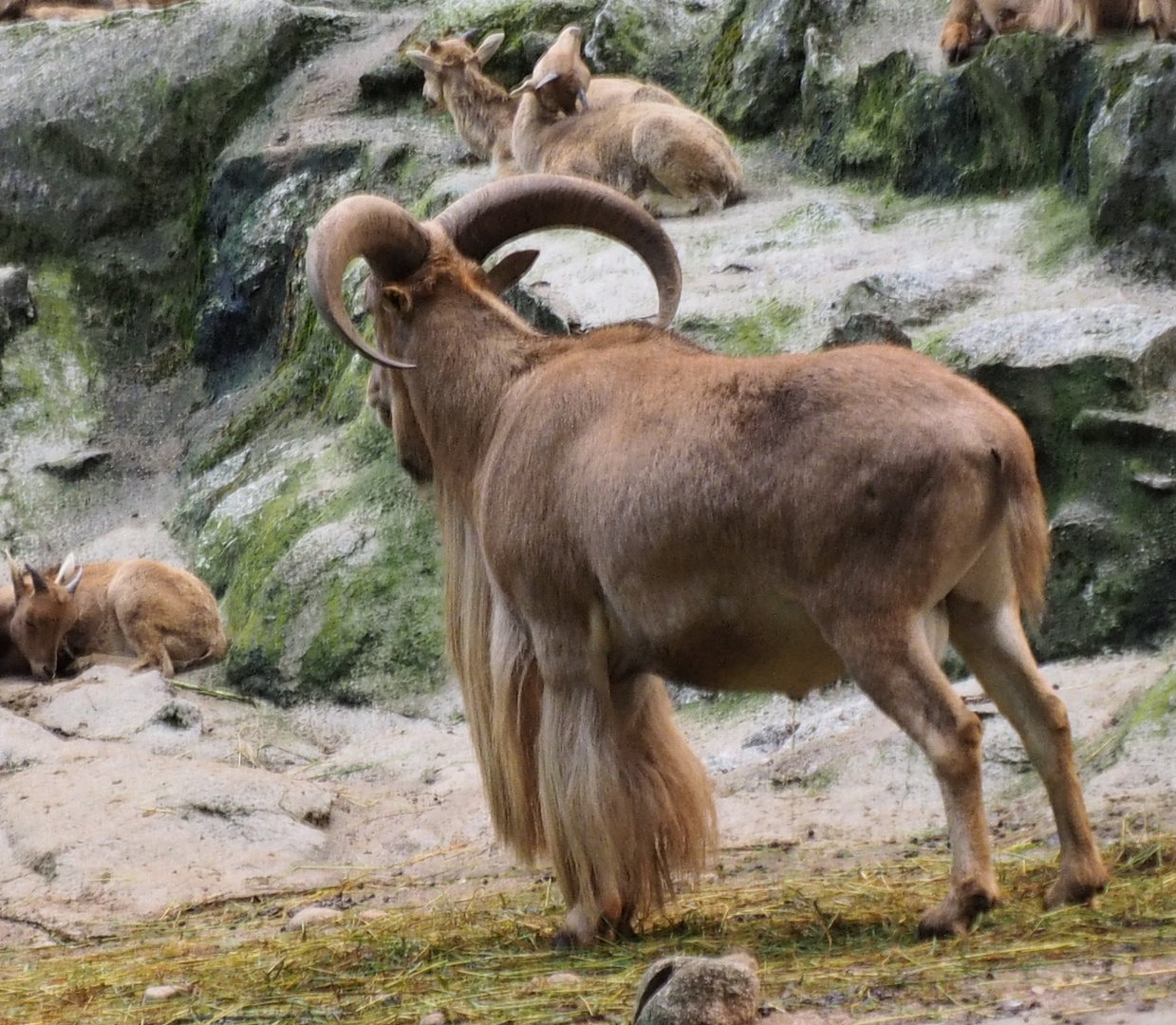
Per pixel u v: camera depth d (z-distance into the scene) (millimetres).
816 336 27797
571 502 14938
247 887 20844
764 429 13719
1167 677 21078
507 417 16016
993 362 25625
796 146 36906
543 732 15461
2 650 31500
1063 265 29078
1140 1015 10852
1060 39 31109
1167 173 27984
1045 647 23938
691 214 34188
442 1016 13023
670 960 11672
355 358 34750
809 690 14625
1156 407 24594
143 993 15523
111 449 38875
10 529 36625
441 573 29562
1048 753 14109
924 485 13055
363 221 16297
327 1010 13977
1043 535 13469
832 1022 11430
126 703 27812
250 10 44250
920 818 19891
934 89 33219
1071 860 14117
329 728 28547
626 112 35062
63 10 48312
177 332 41656
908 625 13164
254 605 30859
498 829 16609
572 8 42625
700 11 41219
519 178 17828
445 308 16891
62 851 21625
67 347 41062
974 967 12414
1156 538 23641
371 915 18406
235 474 35719
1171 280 27891
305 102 43188
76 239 42812
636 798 15289
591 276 30625
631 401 14867
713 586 14062
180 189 43000
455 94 38188
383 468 31781
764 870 18234
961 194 32781
